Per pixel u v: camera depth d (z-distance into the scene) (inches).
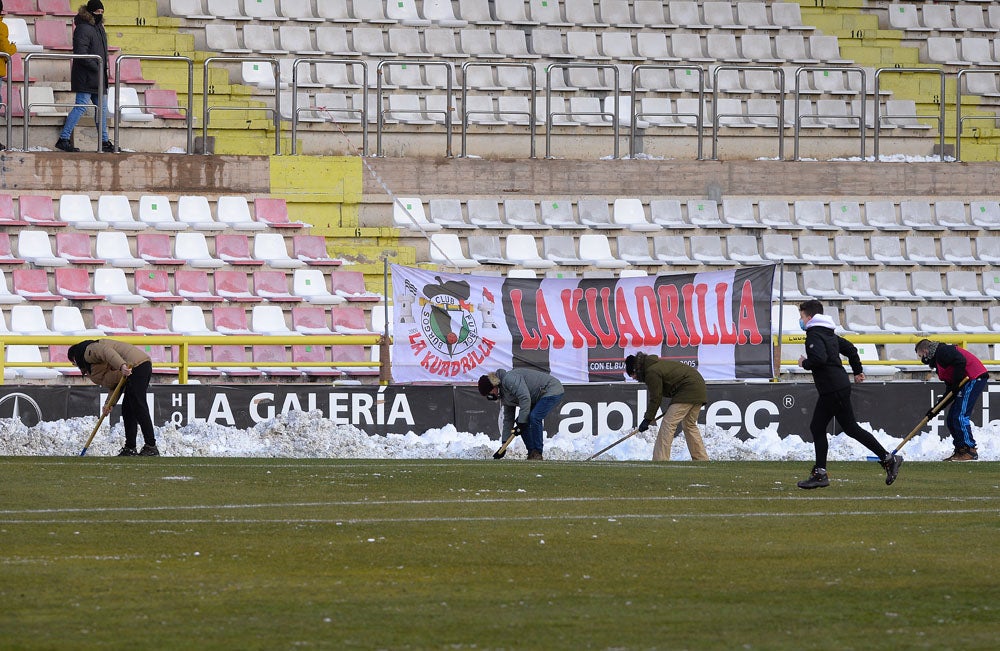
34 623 639.1
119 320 2030.0
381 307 2153.1
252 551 841.5
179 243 2133.4
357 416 1710.1
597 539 904.3
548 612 679.1
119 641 607.5
